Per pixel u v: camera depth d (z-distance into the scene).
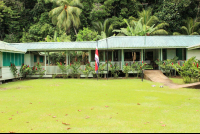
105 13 32.59
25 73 16.20
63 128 4.57
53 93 9.39
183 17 29.70
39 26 30.77
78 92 9.66
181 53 18.11
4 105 6.96
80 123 4.93
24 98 8.19
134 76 17.06
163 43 16.58
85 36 27.36
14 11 34.00
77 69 16.59
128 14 33.47
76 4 30.56
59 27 29.42
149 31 26.67
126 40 17.48
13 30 34.03
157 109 6.29
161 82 13.23
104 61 17.03
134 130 4.41
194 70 12.13
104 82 13.51
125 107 6.56
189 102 7.30
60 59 21.03
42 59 20.20
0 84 12.61
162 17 29.25
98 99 7.93
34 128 4.59
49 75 16.77
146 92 9.56
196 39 17.53
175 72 16.81
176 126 4.68
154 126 4.68
